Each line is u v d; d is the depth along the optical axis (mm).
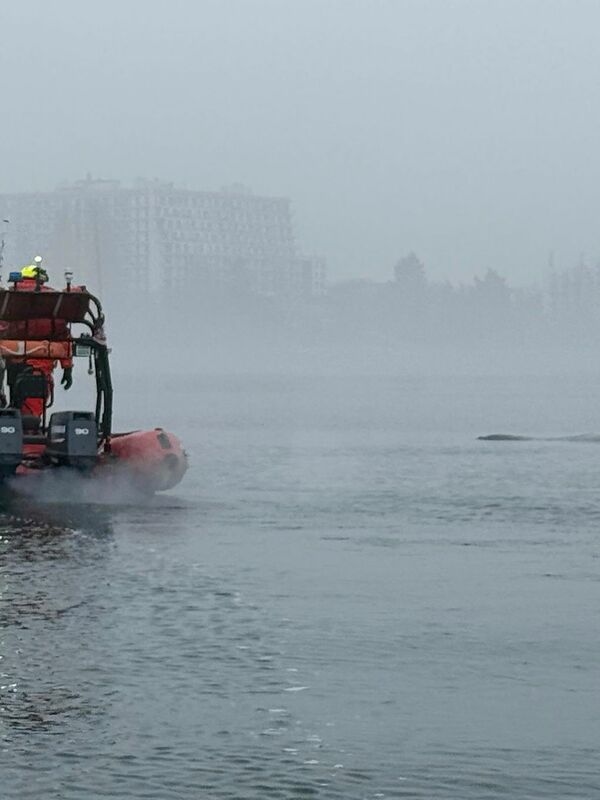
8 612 18047
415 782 12422
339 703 14430
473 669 15641
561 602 19078
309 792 12203
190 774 12539
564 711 14234
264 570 21219
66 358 28891
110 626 17359
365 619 17953
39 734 13453
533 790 12258
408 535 25219
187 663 15734
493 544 24172
